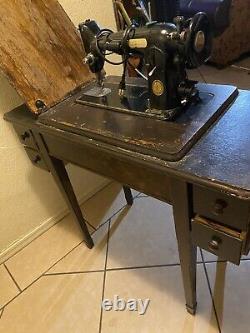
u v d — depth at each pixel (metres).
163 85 0.80
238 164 0.66
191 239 0.84
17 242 1.52
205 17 0.75
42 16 1.07
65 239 1.55
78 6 1.30
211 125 0.80
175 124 0.80
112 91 1.03
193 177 0.66
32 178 1.46
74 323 1.20
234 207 0.65
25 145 1.19
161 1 1.28
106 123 0.87
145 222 1.54
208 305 1.16
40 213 1.57
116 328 1.16
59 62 1.08
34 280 1.38
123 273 1.33
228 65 2.95
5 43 0.97
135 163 0.77
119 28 1.46
